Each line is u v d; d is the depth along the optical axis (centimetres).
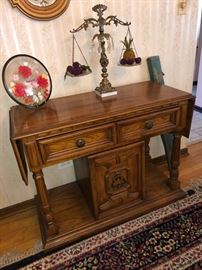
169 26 170
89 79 161
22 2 127
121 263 130
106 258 133
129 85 170
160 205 165
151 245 139
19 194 174
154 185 179
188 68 193
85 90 163
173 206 166
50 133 112
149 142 200
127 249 137
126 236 146
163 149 216
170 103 135
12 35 133
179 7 166
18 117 126
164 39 173
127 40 155
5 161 160
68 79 155
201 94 312
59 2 134
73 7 140
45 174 179
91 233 149
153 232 147
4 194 169
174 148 159
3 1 125
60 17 139
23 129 111
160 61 179
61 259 135
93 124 120
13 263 135
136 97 142
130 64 147
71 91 159
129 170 148
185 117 146
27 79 131
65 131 115
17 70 128
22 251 143
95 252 137
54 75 151
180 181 191
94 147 127
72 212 162
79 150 124
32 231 158
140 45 167
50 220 140
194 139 256
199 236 142
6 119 150
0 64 136
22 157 117
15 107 141
